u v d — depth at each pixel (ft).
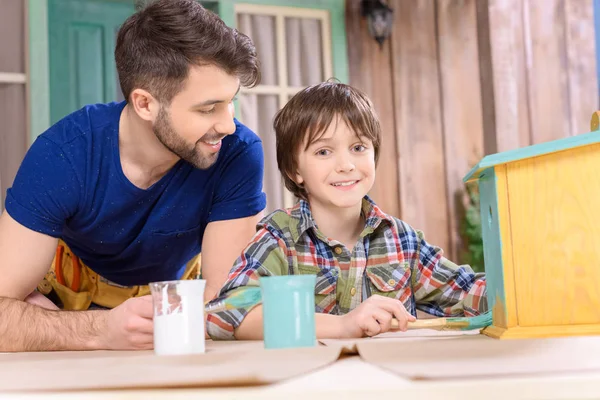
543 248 3.33
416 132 13.52
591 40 14.65
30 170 4.89
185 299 3.03
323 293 4.75
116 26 11.94
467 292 4.79
